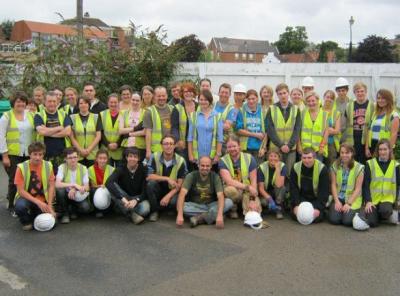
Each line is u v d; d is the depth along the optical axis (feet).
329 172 20.99
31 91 37.32
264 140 23.21
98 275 14.97
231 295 13.55
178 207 20.21
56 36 39.81
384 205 19.75
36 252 16.98
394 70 34.99
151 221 20.75
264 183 21.45
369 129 23.36
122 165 21.36
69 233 19.12
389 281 14.40
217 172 22.62
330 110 24.06
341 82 25.23
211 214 20.15
